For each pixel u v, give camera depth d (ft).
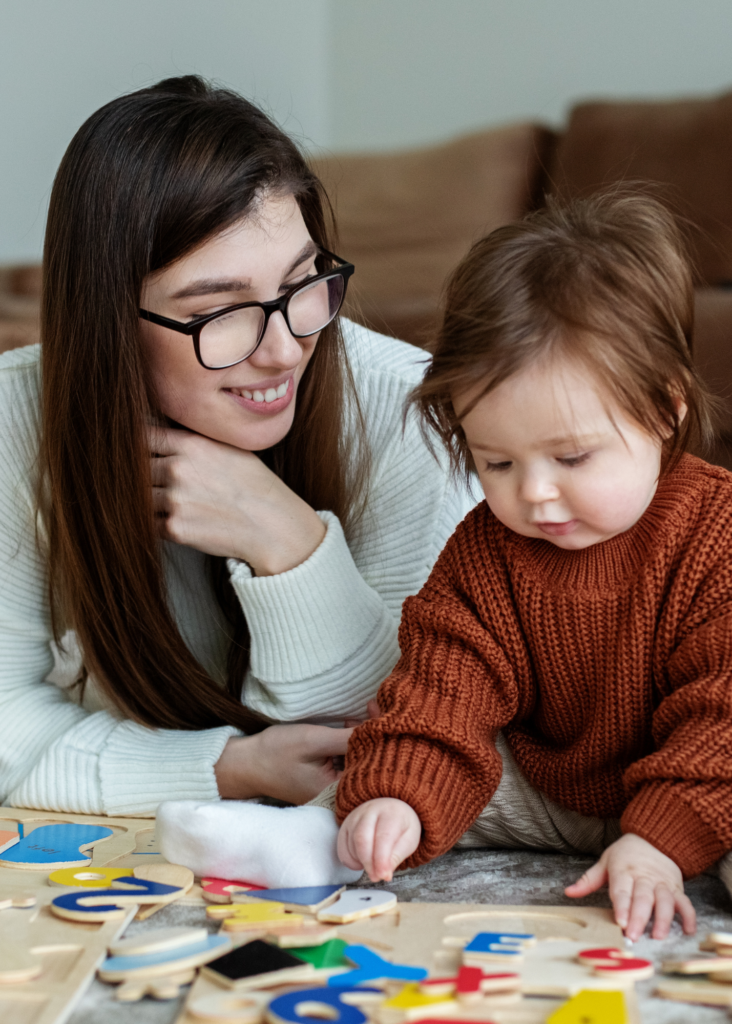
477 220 8.93
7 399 3.42
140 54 11.02
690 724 2.43
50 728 3.43
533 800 2.84
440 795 2.50
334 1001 1.80
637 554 2.64
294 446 3.51
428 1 10.67
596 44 9.77
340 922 2.19
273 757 3.07
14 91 10.94
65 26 10.92
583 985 1.84
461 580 2.84
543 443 2.43
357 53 11.12
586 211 2.77
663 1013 1.81
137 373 3.01
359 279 9.11
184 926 2.25
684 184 7.68
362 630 3.27
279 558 3.21
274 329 2.95
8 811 3.25
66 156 3.07
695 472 2.72
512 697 2.77
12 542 3.45
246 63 11.32
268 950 2.00
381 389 3.71
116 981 1.94
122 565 3.18
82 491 3.17
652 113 8.06
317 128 11.42
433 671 2.74
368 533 3.62
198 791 3.08
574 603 2.67
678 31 9.32
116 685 3.34
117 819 3.14
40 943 2.08
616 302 2.47
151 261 2.88
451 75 10.65
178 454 3.21
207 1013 1.77
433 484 3.56
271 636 3.22
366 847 2.35
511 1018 1.77
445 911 2.27
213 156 2.88
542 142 9.04
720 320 5.66
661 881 2.23
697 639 2.50
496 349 2.45
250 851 2.46
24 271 8.68
